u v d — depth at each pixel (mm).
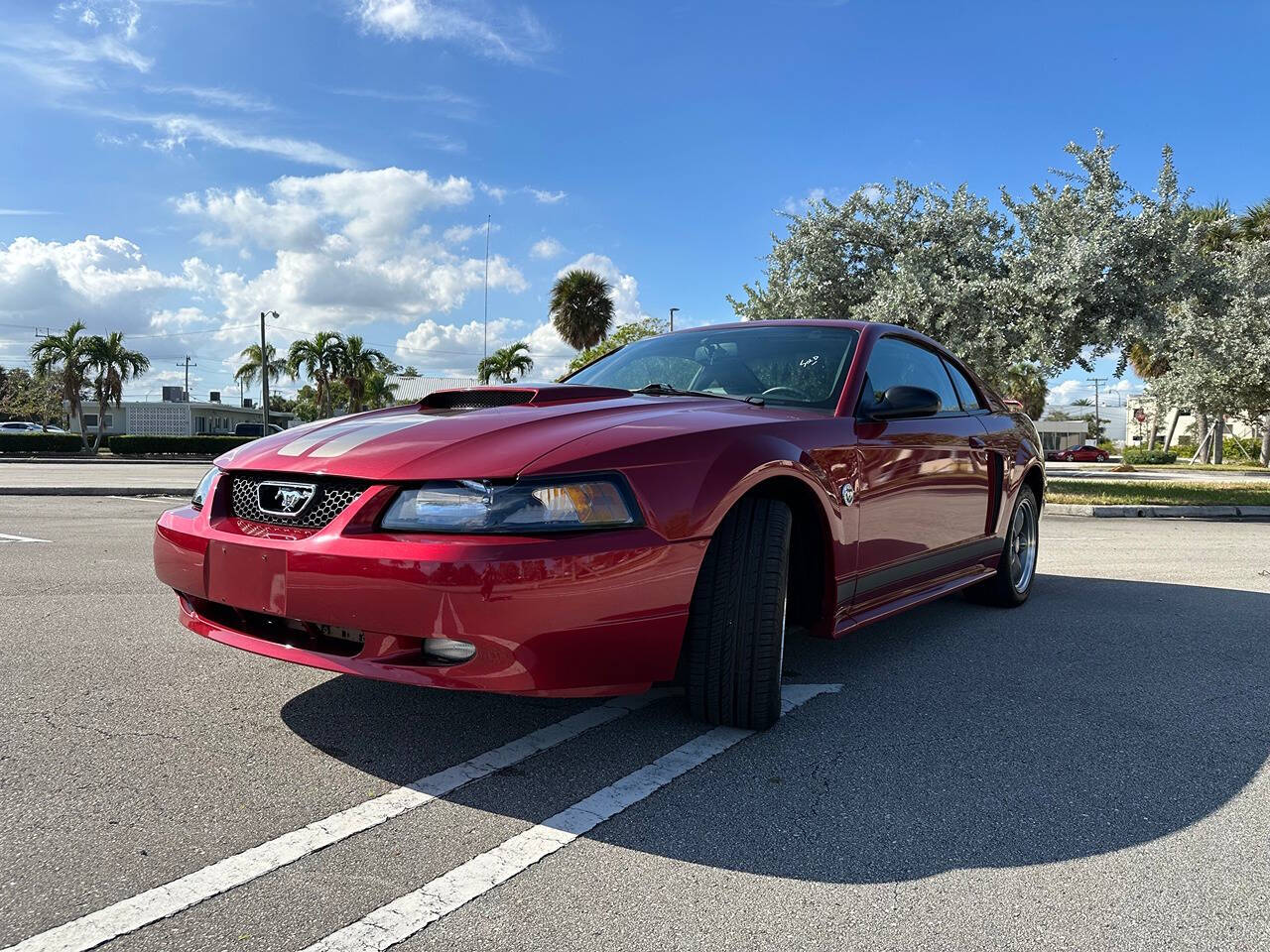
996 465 4211
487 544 2072
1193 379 27938
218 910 1660
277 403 67250
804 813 2129
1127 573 5977
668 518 2283
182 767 2344
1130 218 13461
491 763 2398
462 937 1592
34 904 1663
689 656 2578
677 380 3545
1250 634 4113
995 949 1591
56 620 3998
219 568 2369
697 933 1622
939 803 2203
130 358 37781
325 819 2049
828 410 3115
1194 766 2486
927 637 3980
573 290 39875
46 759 2385
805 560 2939
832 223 15523
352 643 2266
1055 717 2877
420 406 3146
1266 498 12539
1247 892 1805
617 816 2092
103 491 12656
